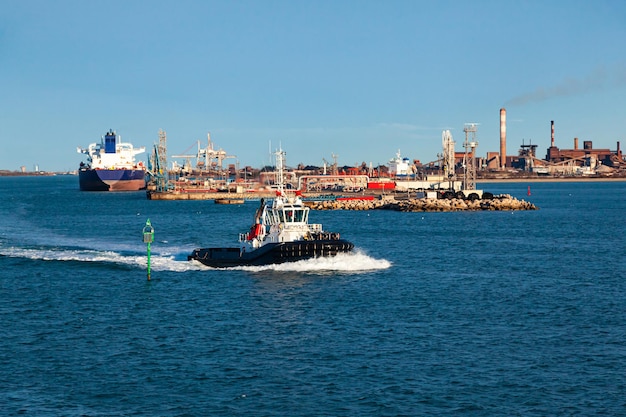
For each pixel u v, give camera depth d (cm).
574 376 4059
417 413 3597
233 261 7431
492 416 3562
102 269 7650
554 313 5525
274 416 3575
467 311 5594
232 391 3881
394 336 4866
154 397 3806
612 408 3634
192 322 5281
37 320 5397
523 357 4397
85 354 4503
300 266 7169
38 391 3884
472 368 4203
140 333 4988
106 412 3622
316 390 3888
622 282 6912
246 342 4741
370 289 6400
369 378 4053
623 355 4416
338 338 4822
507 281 6944
